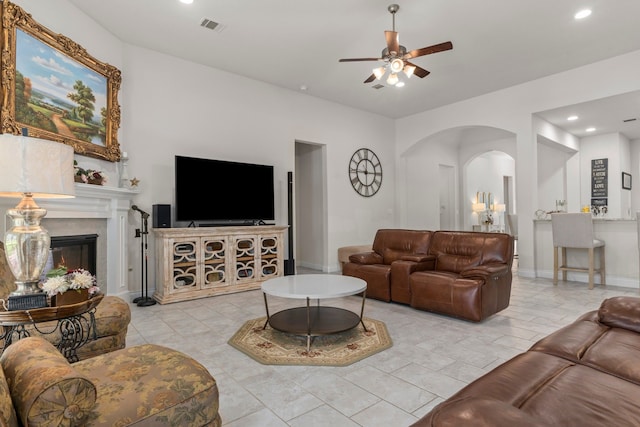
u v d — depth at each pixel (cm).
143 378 129
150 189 441
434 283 355
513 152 807
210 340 292
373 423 176
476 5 353
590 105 519
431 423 86
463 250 400
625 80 465
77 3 344
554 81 531
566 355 146
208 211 463
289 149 583
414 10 360
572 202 770
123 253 399
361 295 448
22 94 287
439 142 847
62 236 327
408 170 771
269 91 559
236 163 494
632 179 780
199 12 362
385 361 249
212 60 475
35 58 299
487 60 479
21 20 283
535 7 357
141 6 351
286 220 578
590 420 98
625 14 370
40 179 169
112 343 218
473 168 945
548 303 404
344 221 667
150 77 443
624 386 117
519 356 145
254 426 174
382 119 736
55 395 94
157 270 432
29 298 170
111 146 387
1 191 162
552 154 800
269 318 311
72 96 338
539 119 591
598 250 514
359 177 691
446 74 526
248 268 478
